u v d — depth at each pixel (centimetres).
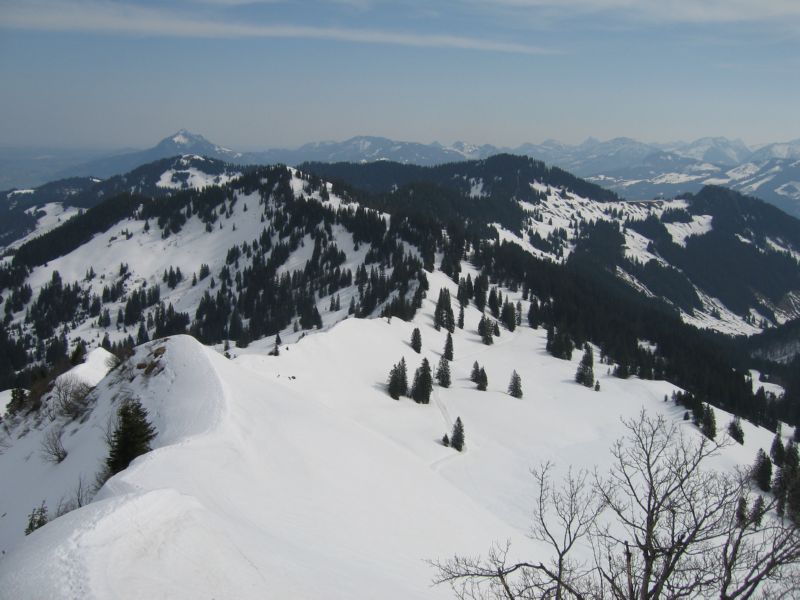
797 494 991
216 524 1600
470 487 5950
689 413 9344
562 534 3653
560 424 8525
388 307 13738
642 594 1030
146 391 3916
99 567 1222
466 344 13488
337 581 1642
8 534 3031
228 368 4116
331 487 2794
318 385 7869
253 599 1345
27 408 5138
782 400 15538
